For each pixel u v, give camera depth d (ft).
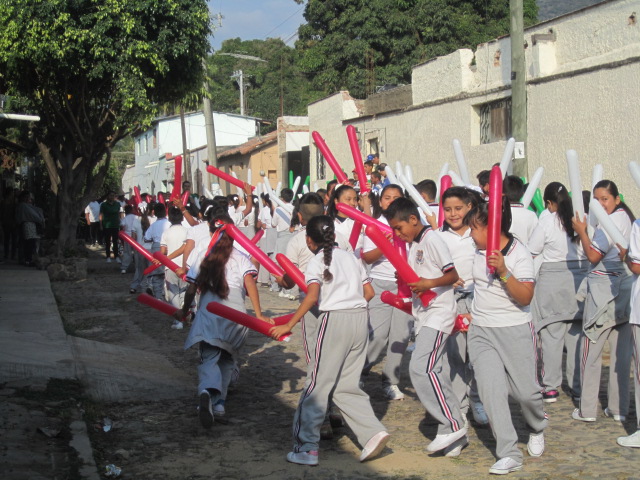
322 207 21.27
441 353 16.60
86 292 46.57
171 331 33.06
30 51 48.91
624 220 19.79
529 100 46.21
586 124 41.75
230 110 159.63
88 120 54.80
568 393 21.89
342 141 71.00
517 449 15.46
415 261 16.92
